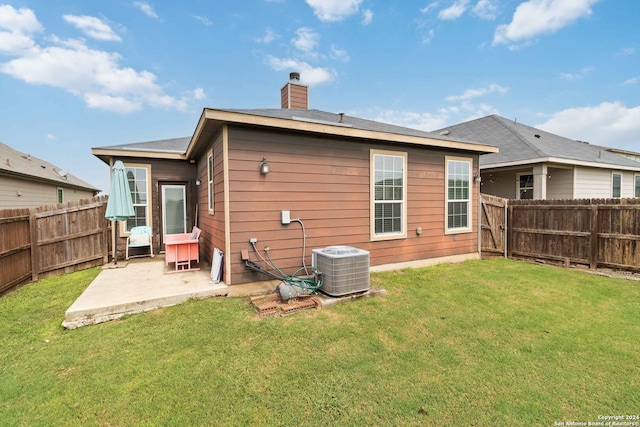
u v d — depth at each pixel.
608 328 3.47
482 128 12.91
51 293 4.79
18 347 3.06
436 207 6.79
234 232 4.55
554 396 2.31
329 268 4.32
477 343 3.14
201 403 2.21
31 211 5.51
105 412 2.12
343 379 2.51
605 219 6.15
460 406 2.20
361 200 5.74
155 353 2.90
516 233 7.67
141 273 5.48
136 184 7.49
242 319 3.68
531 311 4.01
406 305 4.20
